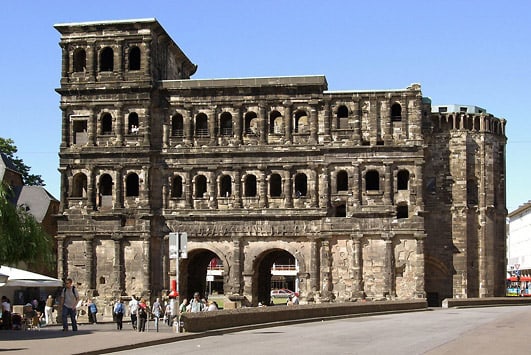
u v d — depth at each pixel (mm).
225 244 108375
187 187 109125
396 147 106062
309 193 107250
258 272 110625
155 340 50344
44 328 76438
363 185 106562
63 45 111125
